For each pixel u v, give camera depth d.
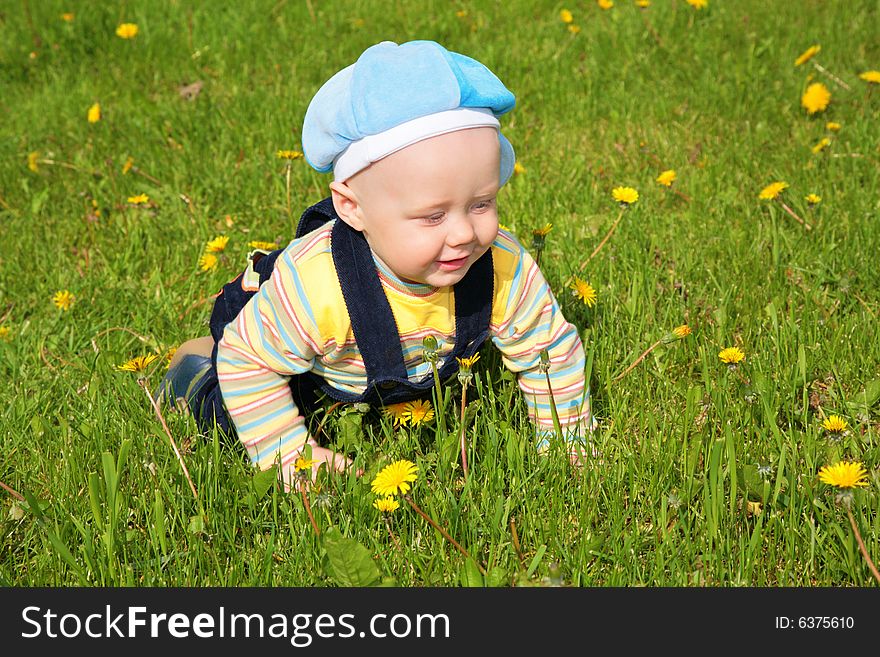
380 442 2.40
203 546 2.11
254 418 2.23
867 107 4.05
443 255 1.91
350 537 2.07
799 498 2.11
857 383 2.57
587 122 4.19
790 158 3.74
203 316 3.03
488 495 2.19
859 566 1.98
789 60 4.49
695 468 2.27
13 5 5.51
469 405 2.35
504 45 4.93
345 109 1.85
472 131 1.83
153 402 2.27
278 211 3.63
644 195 3.62
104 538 2.06
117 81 4.82
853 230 3.16
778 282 2.98
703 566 2.03
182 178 3.87
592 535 2.13
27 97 4.79
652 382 2.62
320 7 5.56
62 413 2.62
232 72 4.88
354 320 2.08
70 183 3.93
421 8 5.48
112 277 3.29
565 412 2.36
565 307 2.86
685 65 4.58
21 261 3.41
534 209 3.50
